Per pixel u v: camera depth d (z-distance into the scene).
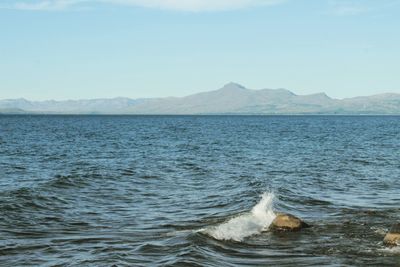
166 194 28.78
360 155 57.53
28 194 25.70
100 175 36.06
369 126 170.12
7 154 55.88
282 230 18.89
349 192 30.08
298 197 27.42
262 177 36.47
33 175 37.72
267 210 22.91
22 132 112.00
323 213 23.11
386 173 40.19
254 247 16.55
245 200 25.72
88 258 14.79
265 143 79.12
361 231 19.16
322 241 17.53
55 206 23.72
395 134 109.69
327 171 41.53
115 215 22.30
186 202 26.00
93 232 18.72
